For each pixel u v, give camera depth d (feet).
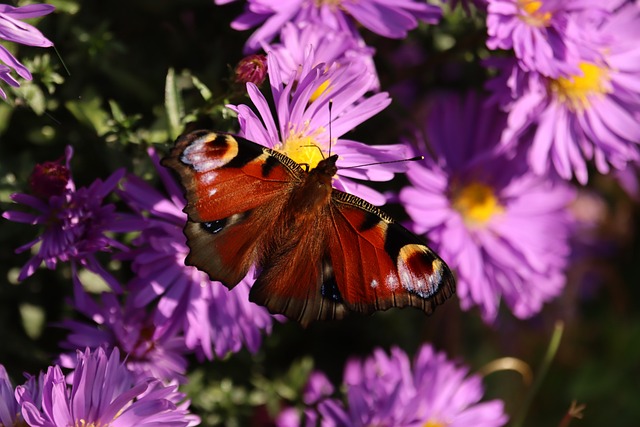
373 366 1.55
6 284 1.43
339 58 1.41
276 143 1.36
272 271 1.32
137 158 1.42
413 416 1.49
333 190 1.34
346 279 1.32
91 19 1.45
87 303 1.39
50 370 1.30
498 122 1.56
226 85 1.44
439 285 1.31
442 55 1.53
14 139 1.43
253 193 1.32
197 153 1.29
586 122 1.52
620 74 1.54
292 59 1.40
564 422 1.59
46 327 1.45
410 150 1.52
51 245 1.35
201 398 1.51
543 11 1.47
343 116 1.39
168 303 1.39
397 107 1.55
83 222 1.35
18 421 1.30
